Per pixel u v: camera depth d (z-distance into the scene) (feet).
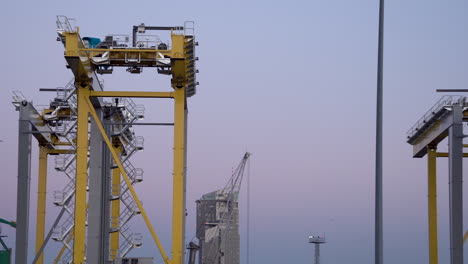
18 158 296.71
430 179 334.65
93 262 281.13
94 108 285.02
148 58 267.18
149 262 336.70
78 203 264.11
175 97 268.62
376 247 145.69
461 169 290.97
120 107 312.91
